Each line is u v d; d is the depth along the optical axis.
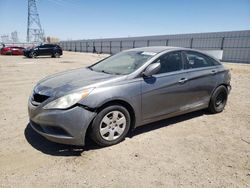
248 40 27.08
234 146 3.95
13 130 4.39
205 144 3.98
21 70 13.75
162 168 3.23
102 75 4.04
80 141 3.46
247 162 3.46
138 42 43.12
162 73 4.31
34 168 3.17
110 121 3.72
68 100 3.36
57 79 4.07
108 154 3.56
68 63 19.38
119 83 3.74
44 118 3.43
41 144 3.84
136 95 3.88
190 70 4.77
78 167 3.21
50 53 27.22
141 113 4.04
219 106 5.60
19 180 2.91
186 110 4.80
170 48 4.75
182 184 2.91
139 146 3.83
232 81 11.01
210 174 3.13
